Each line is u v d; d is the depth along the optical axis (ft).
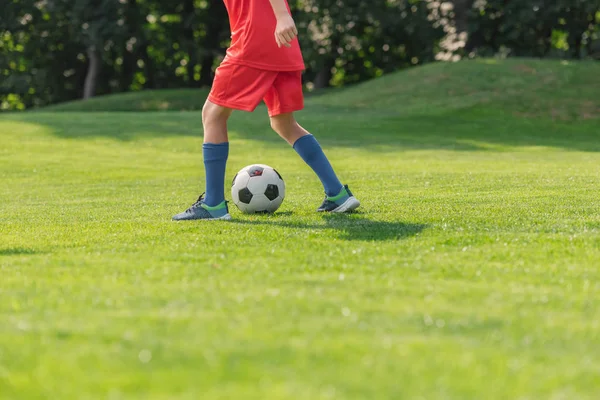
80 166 53.72
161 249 16.20
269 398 7.08
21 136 72.23
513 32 125.80
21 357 8.38
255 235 18.16
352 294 11.46
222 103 21.79
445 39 127.75
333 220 21.11
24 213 26.25
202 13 151.33
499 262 14.26
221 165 22.11
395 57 150.00
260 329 9.43
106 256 15.37
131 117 89.66
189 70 158.81
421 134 83.71
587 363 8.22
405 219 21.02
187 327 9.53
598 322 9.87
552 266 13.78
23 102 158.61
